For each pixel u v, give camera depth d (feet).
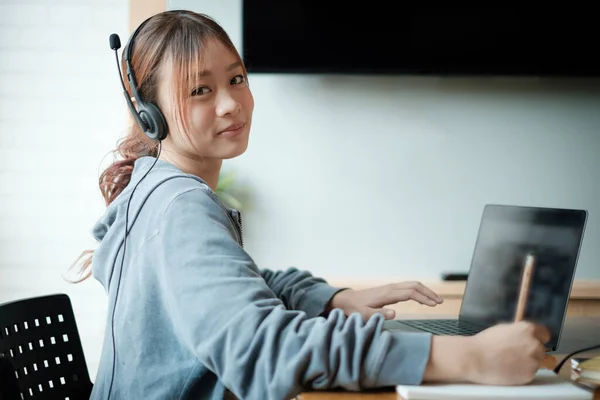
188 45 3.81
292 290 4.80
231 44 3.94
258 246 9.93
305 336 3.04
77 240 10.16
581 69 9.77
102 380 3.78
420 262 10.00
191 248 3.29
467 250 10.00
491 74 9.78
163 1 9.87
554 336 4.18
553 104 10.05
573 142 10.06
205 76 3.82
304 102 9.92
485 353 3.02
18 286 10.12
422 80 9.97
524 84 10.02
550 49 9.77
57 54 10.14
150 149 4.46
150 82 3.94
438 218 10.01
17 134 10.14
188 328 3.16
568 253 4.27
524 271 4.60
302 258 9.95
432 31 9.74
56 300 4.12
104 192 4.50
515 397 2.88
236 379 3.04
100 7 10.14
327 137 9.94
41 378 3.91
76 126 10.14
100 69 10.16
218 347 3.07
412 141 9.99
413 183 10.00
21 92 10.12
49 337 4.01
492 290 4.90
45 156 10.15
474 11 9.73
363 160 9.96
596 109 10.05
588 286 9.36
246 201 9.92
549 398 2.89
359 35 9.70
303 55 9.70
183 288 3.22
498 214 5.09
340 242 9.96
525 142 10.05
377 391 3.10
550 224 4.49
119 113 10.16
